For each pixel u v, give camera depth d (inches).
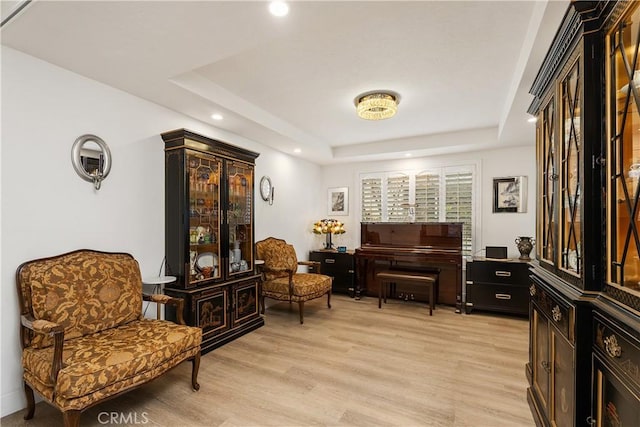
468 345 124.1
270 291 159.3
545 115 80.6
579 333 52.1
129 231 108.4
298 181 210.2
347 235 228.4
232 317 130.6
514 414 80.1
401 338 131.5
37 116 85.7
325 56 95.3
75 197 94.0
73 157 93.4
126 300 93.4
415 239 195.0
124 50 82.3
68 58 86.0
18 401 80.7
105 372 68.0
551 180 74.3
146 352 75.8
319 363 108.0
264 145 178.5
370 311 171.6
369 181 222.2
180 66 90.7
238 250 142.6
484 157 188.2
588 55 52.6
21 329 77.6
